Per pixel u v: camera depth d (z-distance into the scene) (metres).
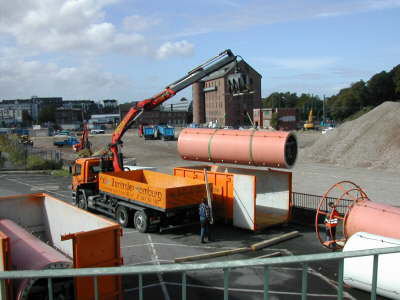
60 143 65.00
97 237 7.19
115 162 18.61
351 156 37.16
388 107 40.66
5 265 6.51
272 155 14.67
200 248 13.10
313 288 9.81
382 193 23.52
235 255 12.36
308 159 40.56
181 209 14.17
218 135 16.56
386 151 35.19
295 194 18.28
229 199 15.63
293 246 13.31
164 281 10.25
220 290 9.67
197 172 17.00
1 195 23.38
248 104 109.00
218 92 111.00
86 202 18.17
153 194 14.20
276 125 98.12
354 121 42.66
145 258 12.08
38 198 11.10
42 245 8.15
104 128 133.12
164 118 148.88
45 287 7.16
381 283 8.80
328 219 13.09
